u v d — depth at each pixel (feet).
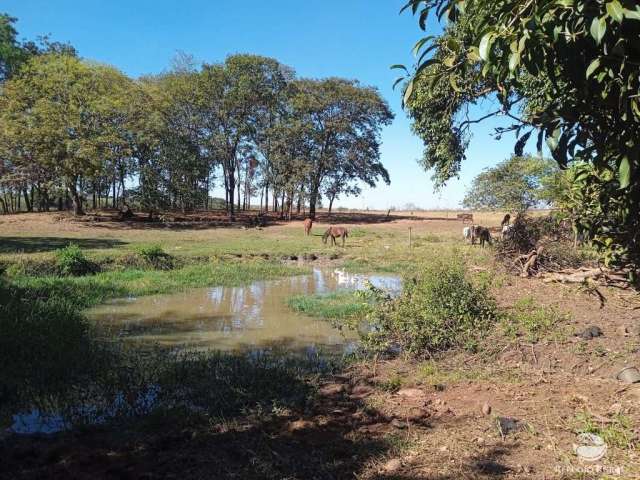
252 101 125.39
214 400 18.13
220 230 108.99
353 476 12.09
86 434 15.62
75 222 103.71
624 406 14.62
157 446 14.55
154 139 108.58
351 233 104.99
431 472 11.82
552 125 7.43
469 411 15.62
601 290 31.27
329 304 37.81
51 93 95.81
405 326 23.59
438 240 89.56
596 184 10.63
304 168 133.49
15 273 43.62
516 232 41.98
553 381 17.65
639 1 5.61
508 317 25.23
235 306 38.14
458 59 7.51
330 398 18.44
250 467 12.88
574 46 6.59
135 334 29.40
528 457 12.17
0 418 16.89
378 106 137.18
